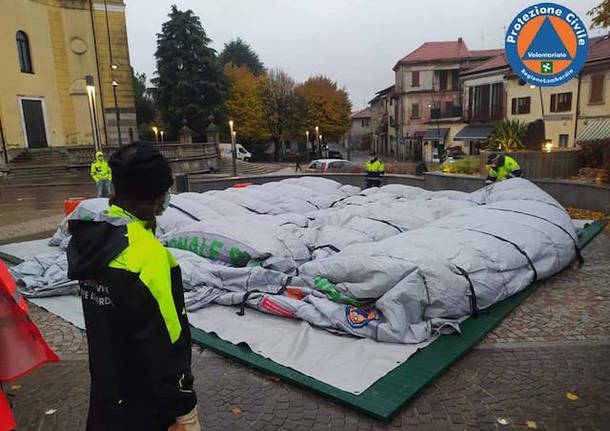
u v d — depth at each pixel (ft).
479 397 10.63
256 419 10.07
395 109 157.28
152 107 156.66
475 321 14.10
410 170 68.64
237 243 17.81
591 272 19.20
